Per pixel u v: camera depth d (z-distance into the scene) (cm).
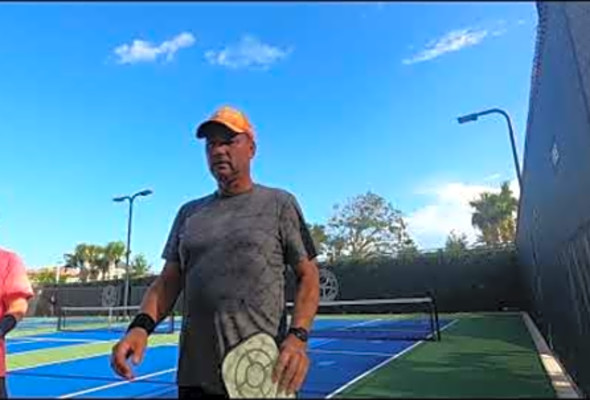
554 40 481
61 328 1661
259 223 206
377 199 3641
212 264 203
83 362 763
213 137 215
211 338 197
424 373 562
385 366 644
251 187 218
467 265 2288
